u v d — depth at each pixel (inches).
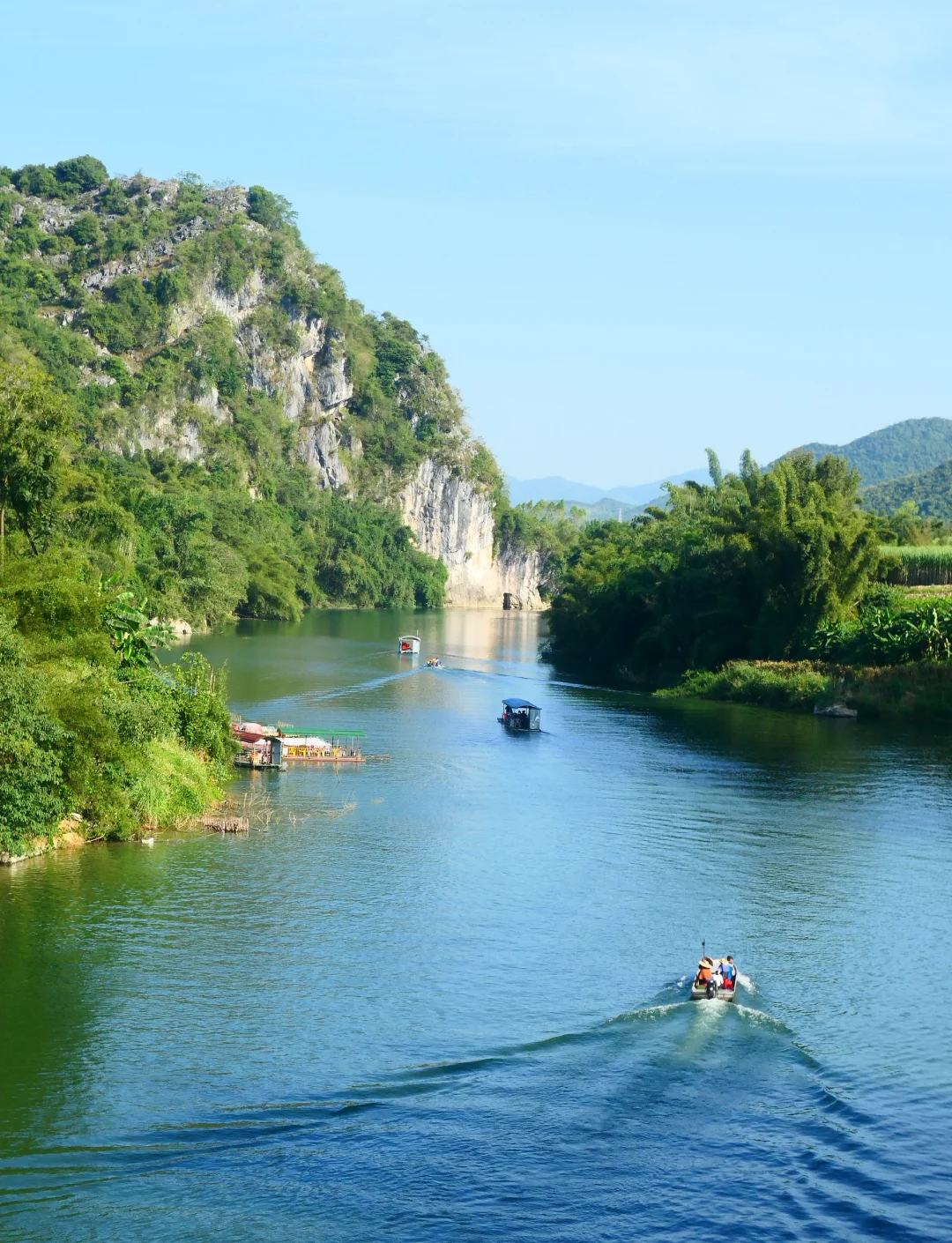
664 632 5019.7
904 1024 1352.1
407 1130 1105.4
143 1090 1165.7
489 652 6456.7
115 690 2070.6
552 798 2481.5
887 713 3767.2
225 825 2101.4
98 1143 1074.1
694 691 4409.5
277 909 1679.4
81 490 4640.8
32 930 1557.6
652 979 1464.1
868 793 2568.9
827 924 1685.5
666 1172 1049.5
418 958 1510.8
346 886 1801.2
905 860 2021.4
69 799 1923.0
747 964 1526.8
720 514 5078.7
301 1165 1048.2
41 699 1807.3
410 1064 1229.7
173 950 1507.1
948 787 2632.9
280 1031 1294.3
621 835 2165.4
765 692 4146.2
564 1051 1261.1
